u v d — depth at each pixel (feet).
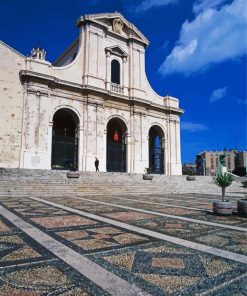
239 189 85.25
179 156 116.47
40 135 81.25
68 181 61.16
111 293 10.08
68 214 28.55
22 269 12.38
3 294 9.91
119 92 103.65
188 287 10.69
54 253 14.80
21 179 56.54
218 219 26.91
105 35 103.81
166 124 115.96
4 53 81.00
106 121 97.25
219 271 12.46
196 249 16.03
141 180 74.28
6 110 78.33
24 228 21.16
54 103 86.22
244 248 16.35
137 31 111.55
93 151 90.74
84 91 92.12
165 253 15.14
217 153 289.53
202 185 80.12
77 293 10.05
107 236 18.85
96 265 13.00
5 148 76.59
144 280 11.32
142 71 111.34
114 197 51.83
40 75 82.38
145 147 105.40
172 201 45.01
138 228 21.71
